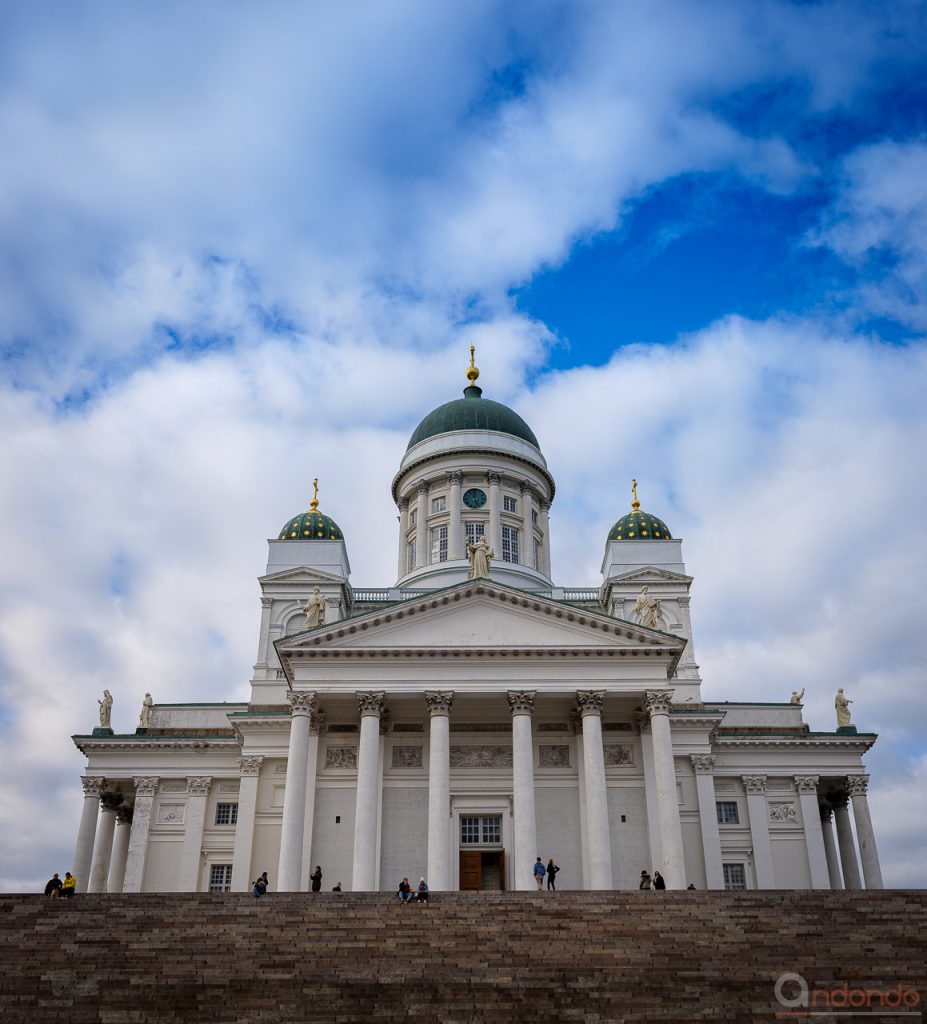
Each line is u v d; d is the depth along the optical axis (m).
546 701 64.00
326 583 82.69
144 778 78.06
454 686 61.62
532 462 95.81
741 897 43.59
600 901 43.19
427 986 32.81
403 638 63.19
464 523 92.25
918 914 40.88
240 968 34.69
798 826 76.56
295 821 58.69
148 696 82.88
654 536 87.19
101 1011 31.11
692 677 81.06
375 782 59.88
